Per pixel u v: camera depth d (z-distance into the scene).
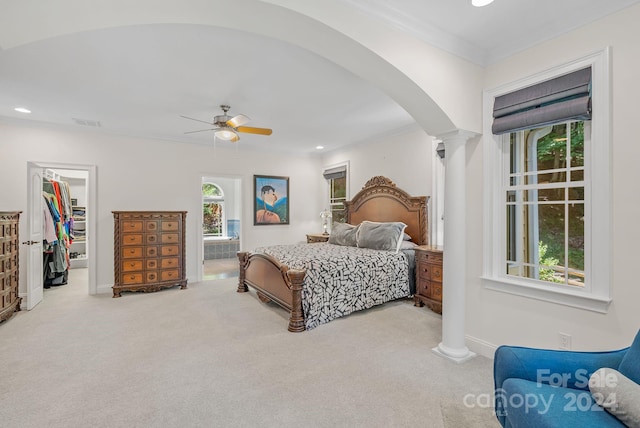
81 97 3.55
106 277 4.92
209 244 8.56
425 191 4.63
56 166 4.58
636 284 1.88
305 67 2.87
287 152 6.67
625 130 1.93
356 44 1.99
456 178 2.62
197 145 5.71
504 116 2.53
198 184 5.71
